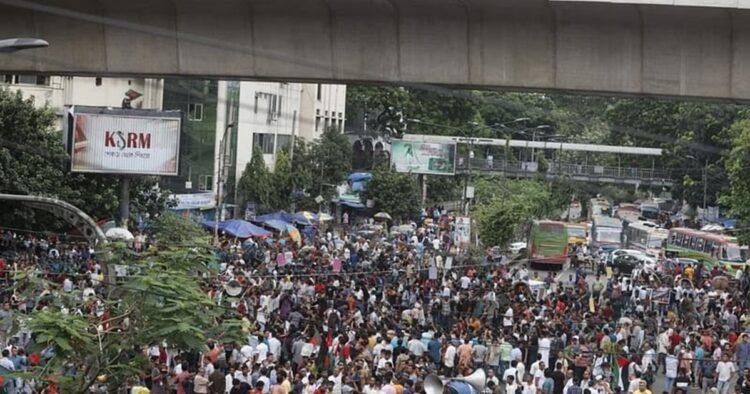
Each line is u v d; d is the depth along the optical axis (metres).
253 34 37.50
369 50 37.03
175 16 37.84
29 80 81.19
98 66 38.47
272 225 85.31
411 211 112.94
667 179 139.25
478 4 35.78
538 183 121.25
